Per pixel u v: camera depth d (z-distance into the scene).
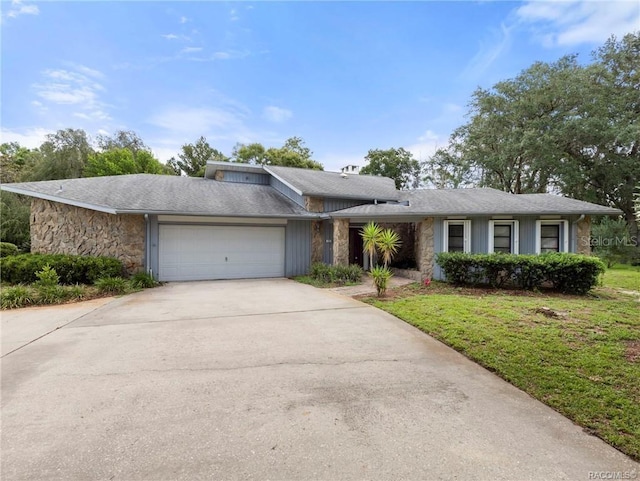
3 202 16.94
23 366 4.33
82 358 4.61
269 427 2.97
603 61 22.00
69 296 8.53
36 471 2.42
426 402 3.42
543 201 12.32
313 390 3.69
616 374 3.89
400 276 13.16
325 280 11.59
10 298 7.75
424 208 11.84
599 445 2.70
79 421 3.06
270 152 33.22
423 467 2.46
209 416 3.15
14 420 3.08
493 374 4.08
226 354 4.77
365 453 2.62
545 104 21.98
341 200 14.73
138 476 2.37
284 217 12.78
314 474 2.38
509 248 11.32
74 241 11.32
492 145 24.56
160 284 11.25
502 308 7.09
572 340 5.04
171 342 5.29
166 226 11.88
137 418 3.11
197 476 2.36
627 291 9.41
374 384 3.83
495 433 2.88
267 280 12.54
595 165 21.58
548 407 3.29
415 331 5.84
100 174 25.34
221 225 12.65
